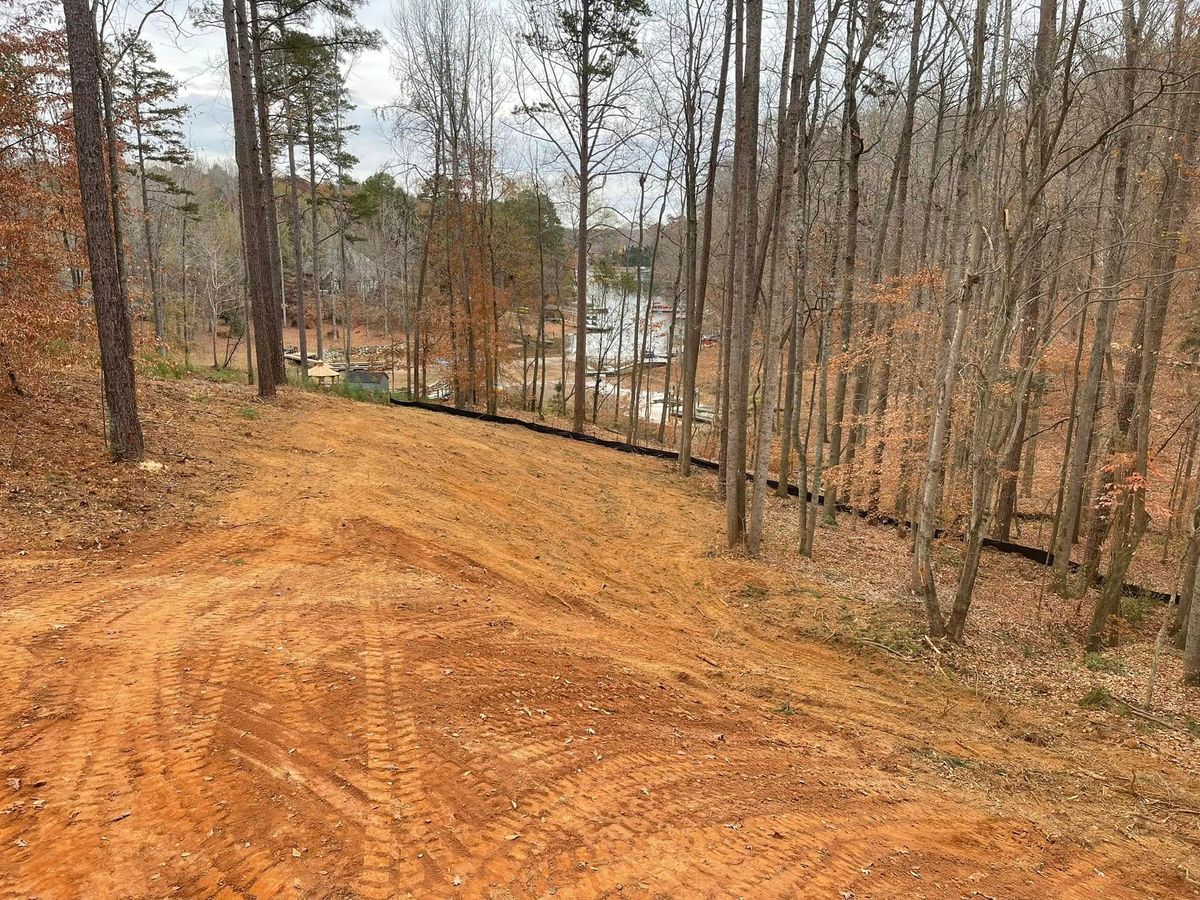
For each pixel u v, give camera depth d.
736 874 3.53
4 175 10.01
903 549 15.08
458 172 26.58
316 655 5.22
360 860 3.20
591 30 20.09
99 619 5.43
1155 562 16.23
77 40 8.23
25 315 9.65
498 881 3.18
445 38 25.09
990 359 8.63
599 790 4.13
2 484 7.66
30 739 3.79
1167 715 7.79
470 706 4.86
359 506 9.78
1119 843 4.98
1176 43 10.31
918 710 7.31
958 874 4.04
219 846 3.17
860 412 16.84
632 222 30.64
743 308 12.11
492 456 16.27
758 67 11.81
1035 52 8.66
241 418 13.57
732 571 11.30
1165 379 14.66
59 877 2.87
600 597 9.41
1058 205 9.91
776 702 6.86
